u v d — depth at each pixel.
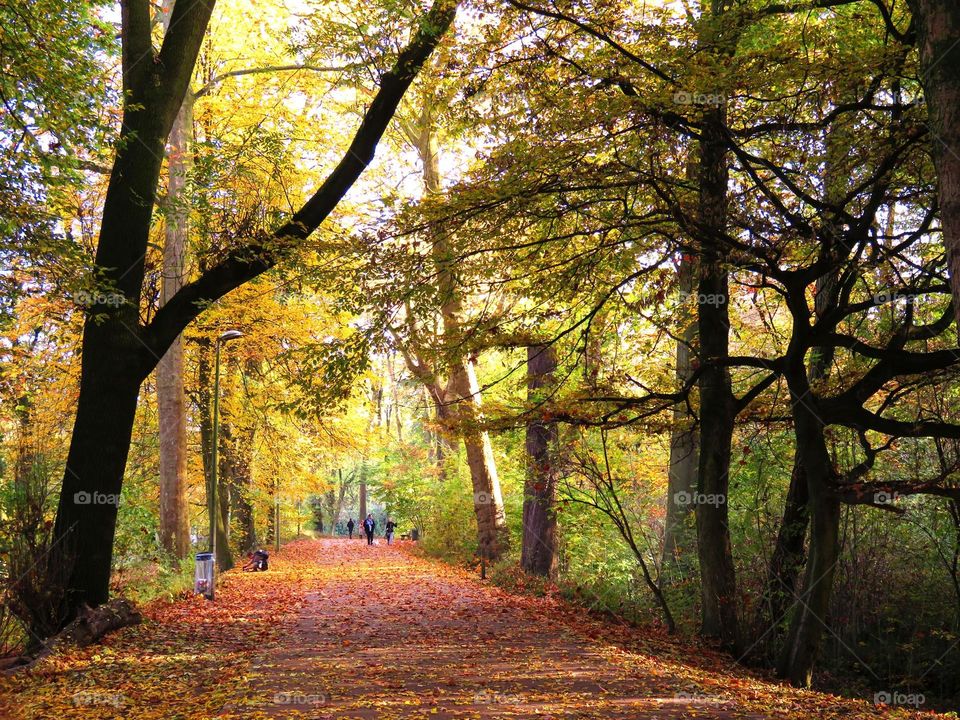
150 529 21.03
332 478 59.41
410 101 22.17
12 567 12.28
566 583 20.31
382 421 53.66
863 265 11.34
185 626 14.20
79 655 11.10
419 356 15.03
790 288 11.72
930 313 14.85
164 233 23.05
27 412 23.31
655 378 16.20
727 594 13.99
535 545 23.47
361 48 13.86
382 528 80.69
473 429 15.28
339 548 46.78
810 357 15.98
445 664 10.74
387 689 9.09
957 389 14.09
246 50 24.14
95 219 20.58
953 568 14.91
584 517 22.44
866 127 10.82
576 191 12.47
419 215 13.10
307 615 16.44
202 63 23.95
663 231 12.37
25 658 10.94
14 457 18.17
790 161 11.59
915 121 9.89
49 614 12.44
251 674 9.91
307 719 7.62
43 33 11.34
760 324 18.59
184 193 16.17
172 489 23.05
